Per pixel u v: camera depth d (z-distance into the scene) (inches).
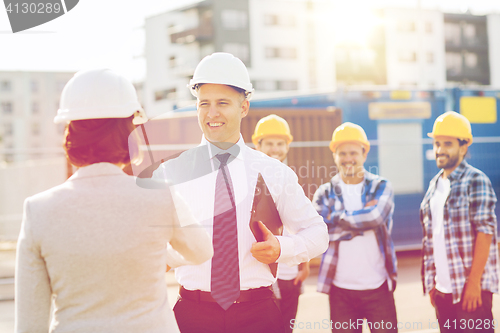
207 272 87.5
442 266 127.4
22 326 62.7
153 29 2021.4
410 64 2182.6
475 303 121.4
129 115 67.6
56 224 63.0
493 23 2346.2
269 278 90.6
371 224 124.7
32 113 2628.0
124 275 63.6
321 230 92.5
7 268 321.4
